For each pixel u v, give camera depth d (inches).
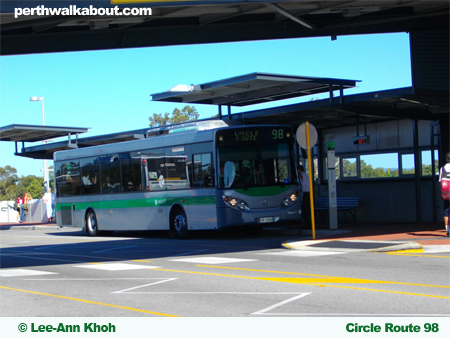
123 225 815.1
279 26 643.5
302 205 725.3
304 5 534.6
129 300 312.2
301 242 562.6
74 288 361.7
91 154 882.8
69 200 935.7
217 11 552.1
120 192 817.5
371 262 427.5
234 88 728.3
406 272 375.2
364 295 302.4
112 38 609.3
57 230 1216.2
